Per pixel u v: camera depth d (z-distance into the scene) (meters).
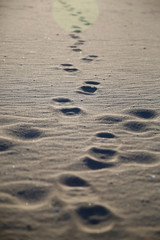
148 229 1.34
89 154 1.92
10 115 2.39
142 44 5.21
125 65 3.96
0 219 1.35
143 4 11.60
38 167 1.75
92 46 4.94
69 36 5.66
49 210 1.42
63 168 1.75
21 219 1.35
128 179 1.68
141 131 2.27
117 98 2.85
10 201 1.46
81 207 1.44
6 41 4.96
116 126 2.32
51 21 7.21
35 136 2.11
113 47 4.93
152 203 1.50
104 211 1.43
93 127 2.28
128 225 1.35
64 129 2.22
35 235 1.27
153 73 3.65
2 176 1.65
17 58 4.02
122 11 9.58
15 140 2.04
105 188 1.59
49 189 1.56
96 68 3.77
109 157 1.90
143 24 7.31
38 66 3.73
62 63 3.91
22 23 6.70
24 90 2.92
